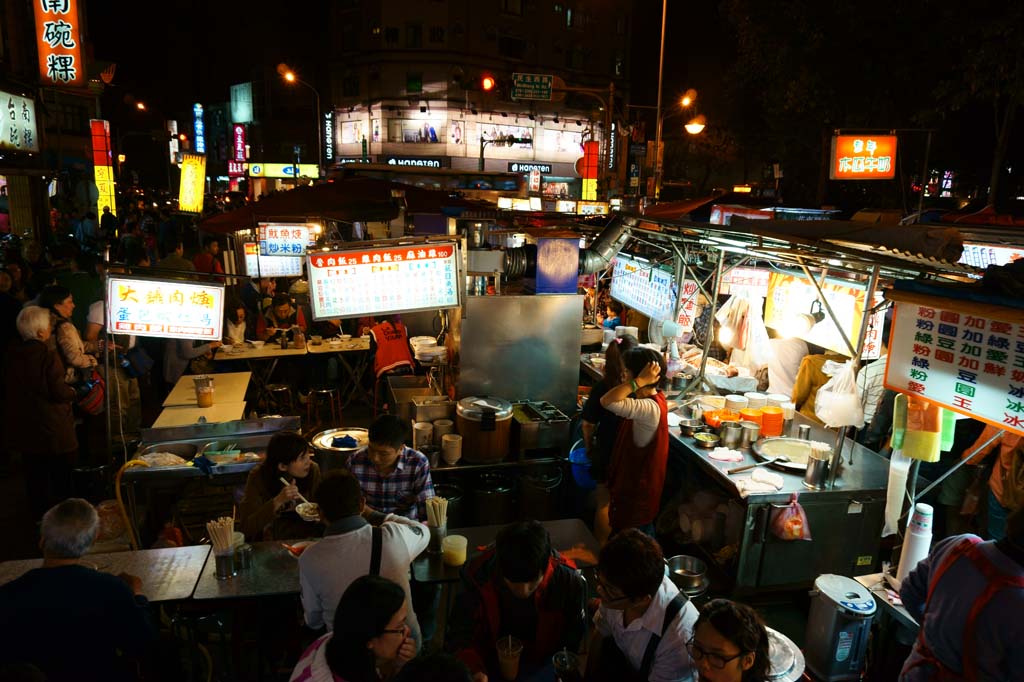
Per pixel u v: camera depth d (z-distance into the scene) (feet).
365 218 30.78
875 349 15.51
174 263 30.40
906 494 11.64
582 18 141.79
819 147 64.03
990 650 6.94
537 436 16.80
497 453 16.65
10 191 41.47
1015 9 35.88
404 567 9.34
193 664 11.34
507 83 53.47
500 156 137.49
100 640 8.07
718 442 15.98
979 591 7.04
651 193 64.54
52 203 67.56
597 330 26.61
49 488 17.13
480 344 17.80
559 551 11.67
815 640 11.76
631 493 14.07
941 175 73.51
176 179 150.82
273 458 12.28
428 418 17.56
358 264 14.94
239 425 16.01
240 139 148.97
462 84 74.84
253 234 33.01
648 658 7.84
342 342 27.84
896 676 11.41
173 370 23.98
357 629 6.55
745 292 20.54
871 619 11.55
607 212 59.57
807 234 12.73
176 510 15.43
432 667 5.63
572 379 18.65
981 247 22.88
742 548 13.48
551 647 8.87
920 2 40.93
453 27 128.67
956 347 9.62
